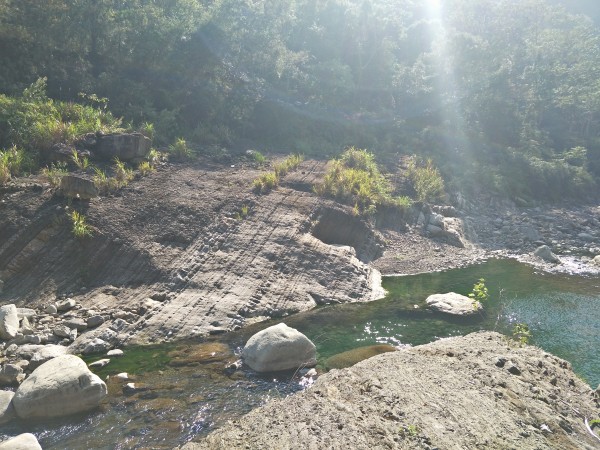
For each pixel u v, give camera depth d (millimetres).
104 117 20562
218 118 27094
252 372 9570
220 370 9641
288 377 9406
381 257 18969
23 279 12469
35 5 22422
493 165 32625
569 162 39688
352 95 36906
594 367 10070
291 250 15477
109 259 13414
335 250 16391
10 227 13102
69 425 7668
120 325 11203
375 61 39125
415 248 20234
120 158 17859
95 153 17812
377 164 27031
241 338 11328
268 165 22484
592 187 36469
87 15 24328
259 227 16094
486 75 37875
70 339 10664
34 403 7797
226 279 13586
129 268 13305
